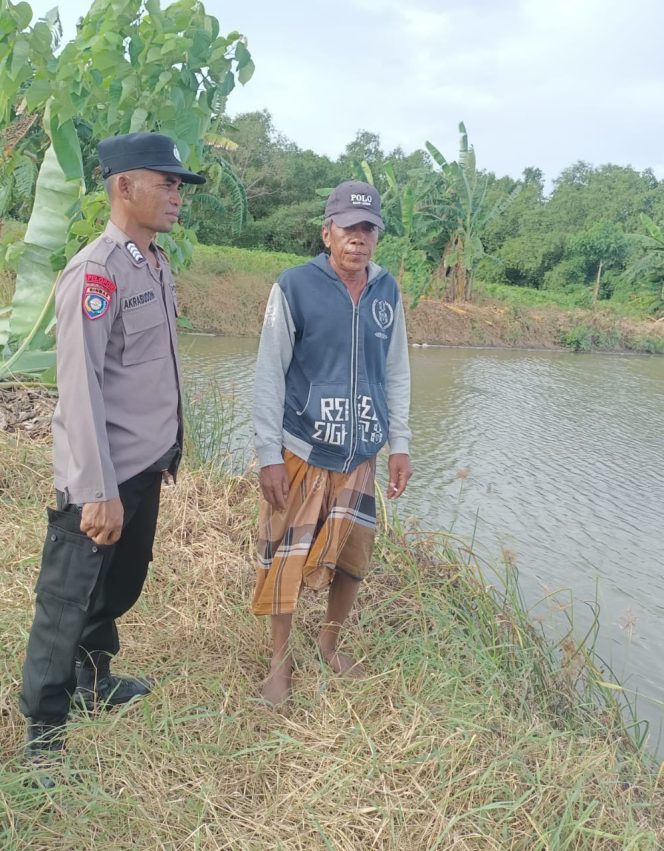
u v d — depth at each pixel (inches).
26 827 75.9
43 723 84.5
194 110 220.8
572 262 1381.6
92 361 79.1
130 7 202.4
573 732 106.0
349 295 100.6
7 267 233.1
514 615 141.0
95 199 200.4
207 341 599.2
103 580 87.9
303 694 103.5
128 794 81.4
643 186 2097.7
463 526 230.2
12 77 193.9
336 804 83.5
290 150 1807.3
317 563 102.6
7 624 107.1
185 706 96.4
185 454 191.2
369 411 102.1
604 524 244.2
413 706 100.4
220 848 76.7
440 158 883.4
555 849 81.6
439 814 82.4
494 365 665.0
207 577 131.1
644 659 161.0
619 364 775.7
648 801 101.3
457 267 924.6
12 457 168.2
